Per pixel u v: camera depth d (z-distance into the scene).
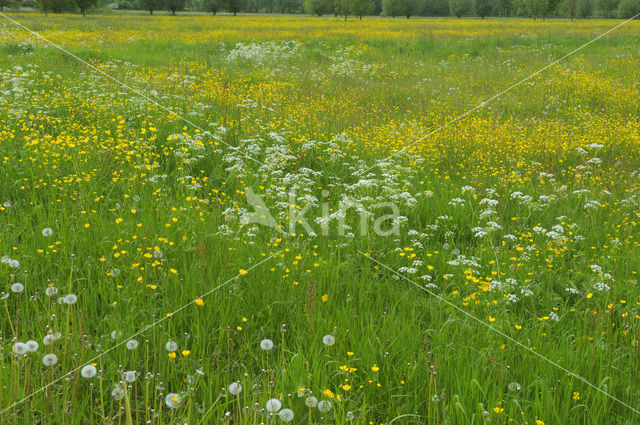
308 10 83.81
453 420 3.01
